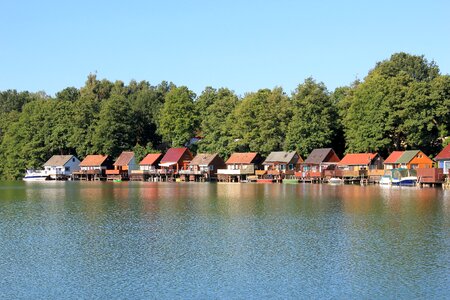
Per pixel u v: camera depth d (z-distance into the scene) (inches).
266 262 1307.8
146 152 6077.8
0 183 5442.9
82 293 1071.6
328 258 1347.2
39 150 6314.0
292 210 2313.0
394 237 1612.9
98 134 6008.9
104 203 2714.1
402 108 4254.4
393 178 3941.9
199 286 1112.8
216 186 4402.1
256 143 5167.3
